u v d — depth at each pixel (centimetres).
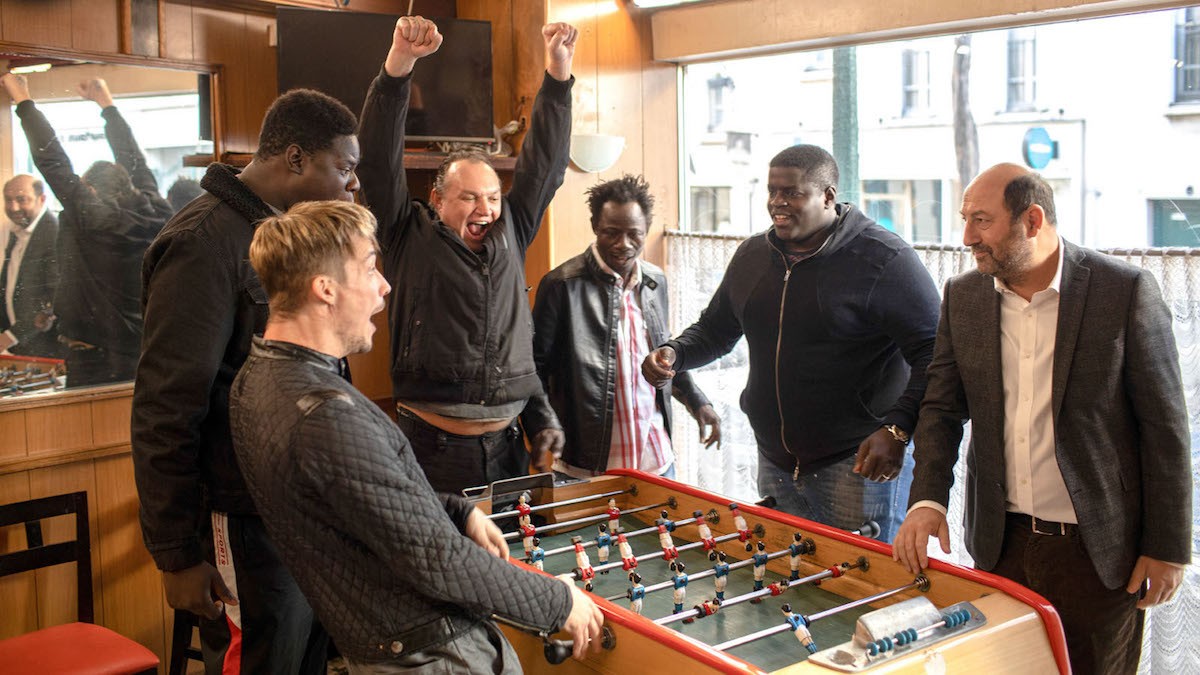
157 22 326
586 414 311
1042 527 218
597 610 182
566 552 246
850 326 271
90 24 313
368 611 162
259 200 221
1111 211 310
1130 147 303
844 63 363
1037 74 318
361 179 271
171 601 211
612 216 304
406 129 357
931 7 317
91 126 315
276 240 163
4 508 281
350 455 154
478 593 163
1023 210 209
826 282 272
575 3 376
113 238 322
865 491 278
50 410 313
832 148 372
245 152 350
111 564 329
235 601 221
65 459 315
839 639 194
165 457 206
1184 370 278
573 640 178
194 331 207
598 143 370
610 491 277
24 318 306
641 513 270
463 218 276
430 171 395
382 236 280
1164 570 211
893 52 350
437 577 159
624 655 181
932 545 331
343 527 158
